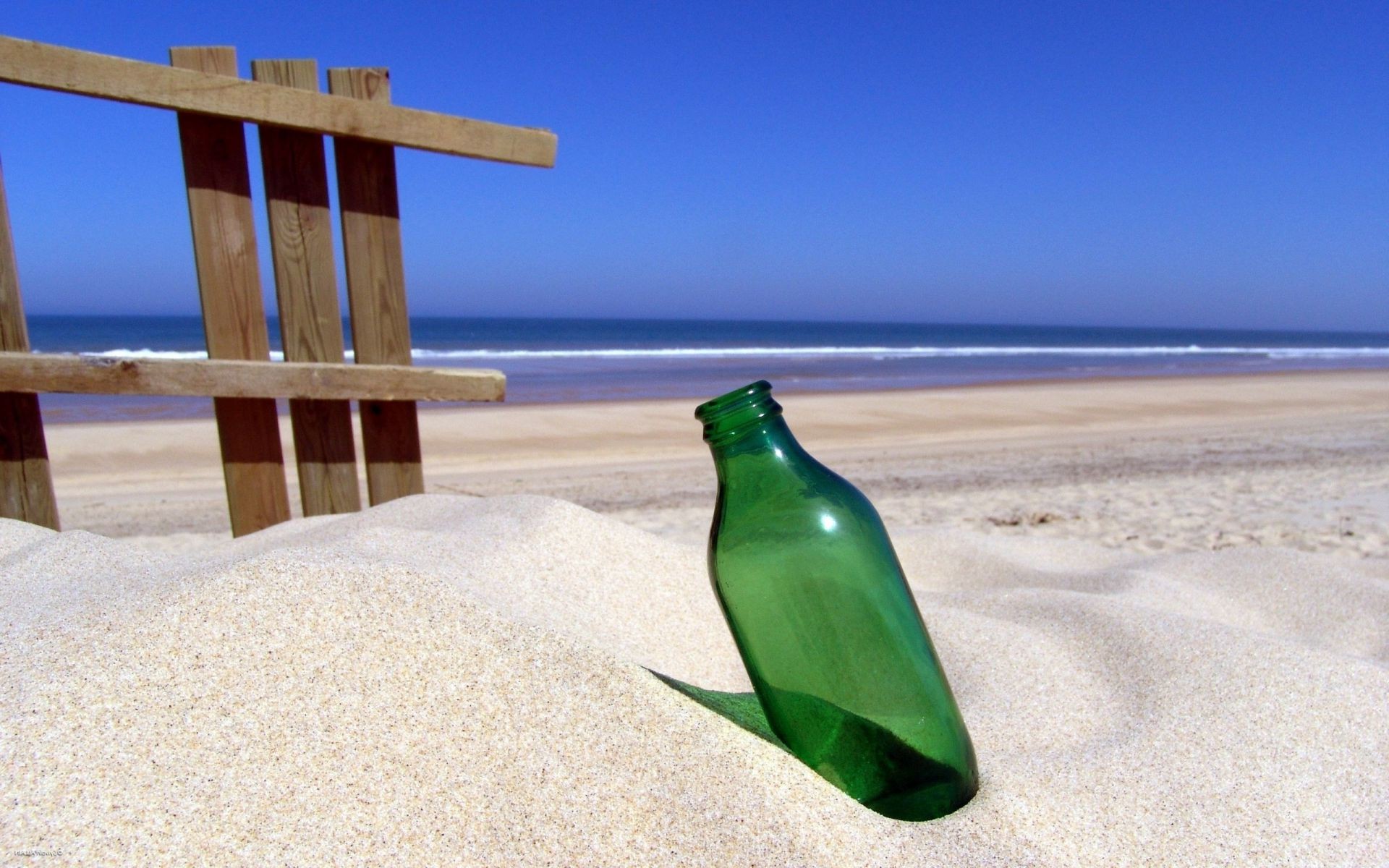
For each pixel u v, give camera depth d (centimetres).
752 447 115
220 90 259
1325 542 440
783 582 115
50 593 136
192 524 612
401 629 111
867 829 107
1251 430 1185
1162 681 175
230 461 284
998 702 174
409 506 256
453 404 1513
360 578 116
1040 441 1095
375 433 298
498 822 97
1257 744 146
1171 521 516
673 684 141
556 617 165
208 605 108
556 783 102
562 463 953
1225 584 288
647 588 205
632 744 107
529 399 1758
